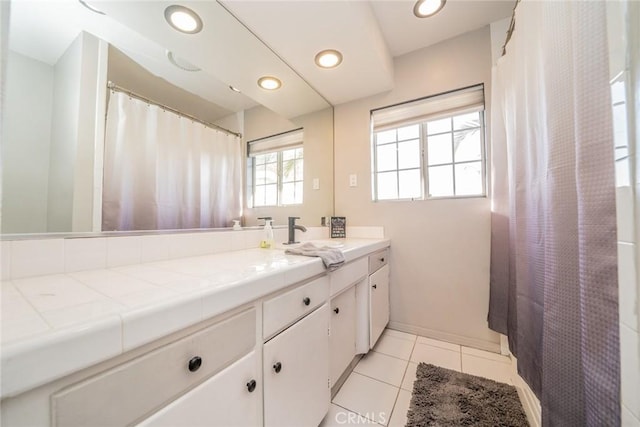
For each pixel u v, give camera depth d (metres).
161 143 1.10
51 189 0.77
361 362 1.61
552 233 0.78
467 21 1.73
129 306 0.48
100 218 0.88
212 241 1.23
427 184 2.04
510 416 1.15
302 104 1.98
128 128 0.98
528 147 1.08
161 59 1.10
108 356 0.42
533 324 1.02
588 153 0.57
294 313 0.91
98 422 0.42
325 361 1.11
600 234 0.53
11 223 0.69
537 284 0.99
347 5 1.22
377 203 2.15
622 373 0.48
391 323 2.09
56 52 0.80
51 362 0.36
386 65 1.84
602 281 0.53
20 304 0.50
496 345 1.73
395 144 2.18
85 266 0.82
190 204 1.21
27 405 0.35
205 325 0.59
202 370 0.58
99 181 0.89
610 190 0.52
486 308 1.77
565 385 0.69
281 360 0.83
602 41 0.55
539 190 0.97
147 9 1.04
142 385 0.47
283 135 1.77
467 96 1.85
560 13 0.77
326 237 2.22
